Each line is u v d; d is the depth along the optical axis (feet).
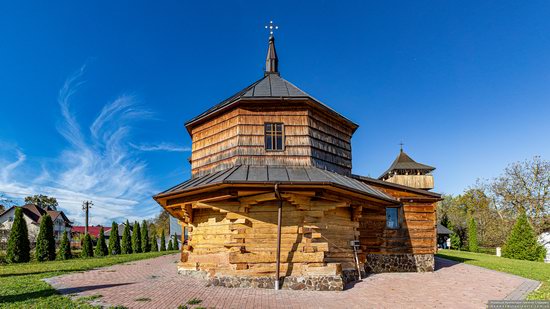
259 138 43.55
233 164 43.06
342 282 36.42
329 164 47.03
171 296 30.89
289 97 43.50
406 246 53.42
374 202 47.50
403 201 54.80
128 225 120.16
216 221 41.91
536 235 113.50
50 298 29.09
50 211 227.61
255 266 36.94
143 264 62.23
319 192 36.52
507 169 127.34
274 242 37.86
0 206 208.13
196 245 44.52
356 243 44.16
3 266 60.75
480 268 59.36
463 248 155.63
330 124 49.24
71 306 26.27
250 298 31.01
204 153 48.32
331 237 41.06
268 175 37.93
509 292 36.22
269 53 58.08
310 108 45.62
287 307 28.04
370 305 29.48
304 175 38.60
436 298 32.89
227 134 45.09
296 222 38.32
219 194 37.19
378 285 39.42
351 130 54.60
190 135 54.85
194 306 27.37
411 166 122.21
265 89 48.01
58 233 219.00
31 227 189.78
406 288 37.91
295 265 37.01
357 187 41.70
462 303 30.89
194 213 45.80
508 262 73.31
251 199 37.55
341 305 29.25
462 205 178.60
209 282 37.01
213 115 47.39
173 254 97.25
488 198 144.66
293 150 43.50
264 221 38.42
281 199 36.91
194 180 44.32
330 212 41.57
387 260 52.70
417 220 54.60
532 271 54.95
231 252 37.06
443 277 46.96
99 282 38.78
